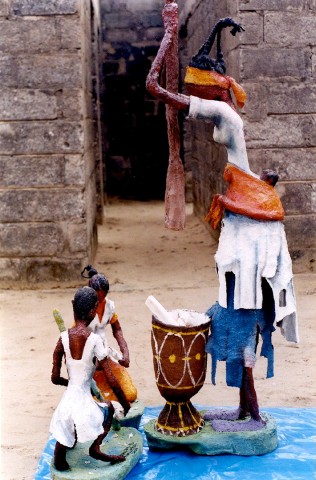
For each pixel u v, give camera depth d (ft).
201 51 17.21
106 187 69.72
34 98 35.27
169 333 16.84
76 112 35.40
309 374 23.61
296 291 34.35
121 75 72.13
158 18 71.20
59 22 34.94
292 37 35.76
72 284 36.52
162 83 17.87
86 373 15.92
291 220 36.99
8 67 35.09
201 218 53.42
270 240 16.97
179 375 17.01
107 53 71.61
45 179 35.81
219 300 17.11
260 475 16.21
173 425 17.49
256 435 17.19
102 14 70.90
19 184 35.86
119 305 32.63
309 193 36.83
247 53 35.81
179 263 41.24
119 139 73.31
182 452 17.43
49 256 36.40
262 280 17.26
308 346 26.40
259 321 17.39
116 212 63.93
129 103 72.64
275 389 22.34
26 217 36.06
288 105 36.17
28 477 17.04
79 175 35.81
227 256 16.96
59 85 35.24
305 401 21.31
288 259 17.19
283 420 19.22
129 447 16.70
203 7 47.26
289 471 16.38
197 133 53.78
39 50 35.09
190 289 35.27
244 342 17.39
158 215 61.21
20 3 34.81
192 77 17.10
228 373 17.78
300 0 35.55
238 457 17.12
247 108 36.11
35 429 19.77
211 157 47.19
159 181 74.13
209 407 20.03
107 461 15.94
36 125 35.47
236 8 35.73
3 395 22.27
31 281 36.50
